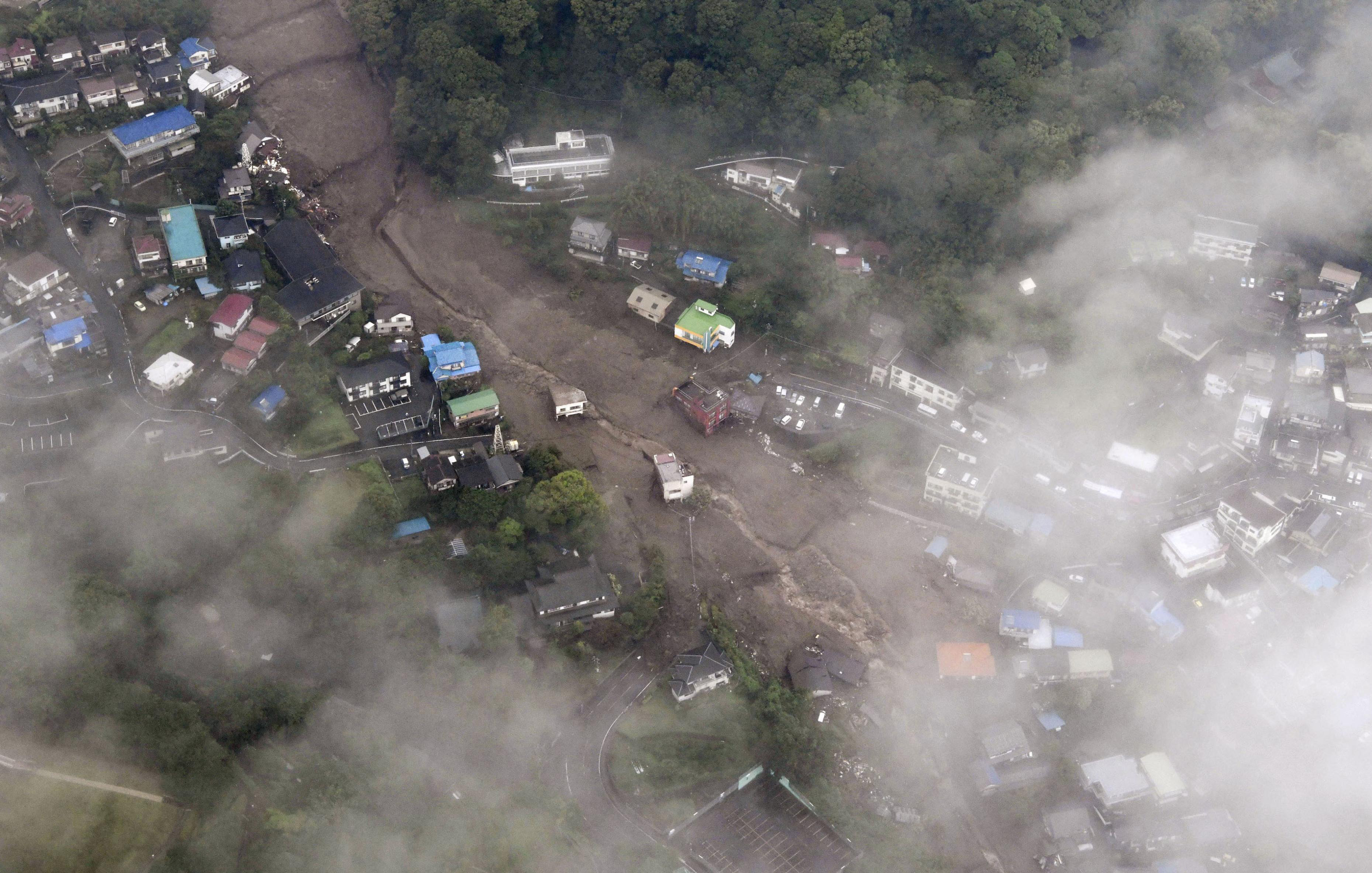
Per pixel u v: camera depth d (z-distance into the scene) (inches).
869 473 5260.8
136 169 5428.2
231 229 5344.5
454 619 4402.1
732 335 5590.6
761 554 4955.7
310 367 5064.0
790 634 4753.9
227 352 4923.7
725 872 4060.0
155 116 5452.8
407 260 5748.0
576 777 4195.4
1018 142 5925.2
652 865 3961.6
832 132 5994.1
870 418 5462.6
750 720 4404.5
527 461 5000.0
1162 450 5354.3
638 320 5679.1
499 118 5871.1
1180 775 4414.4
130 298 5032.0
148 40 5753.0
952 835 4281.5
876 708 4581.7
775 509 5108.3
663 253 5836.6
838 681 4633.4
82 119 5433.1
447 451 4950.8
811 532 5054.1
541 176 5974.4
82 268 5083.7
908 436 5408.5
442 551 4611.2
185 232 5206.7
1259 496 5103.3
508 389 5354.3
